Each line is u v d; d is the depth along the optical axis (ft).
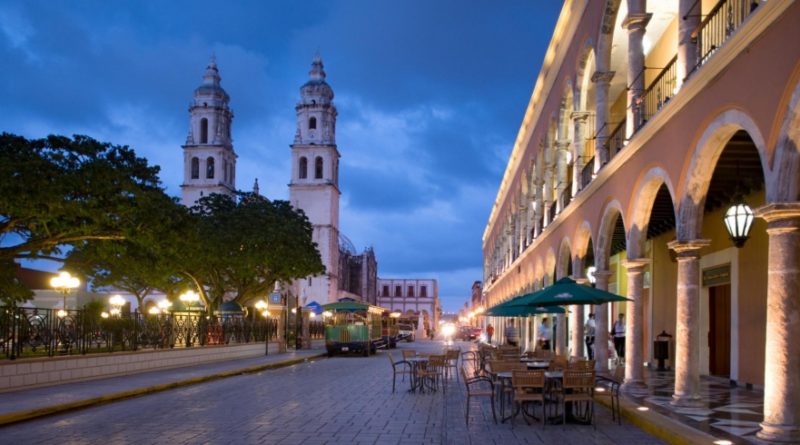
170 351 76.84
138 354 69.15
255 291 136.77
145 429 35.45
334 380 66.69
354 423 37.76
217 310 124.47
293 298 137.90
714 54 32.01
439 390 56.24
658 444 31.04
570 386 36.70
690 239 37.27
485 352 70.08
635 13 47.24
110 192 68.85
